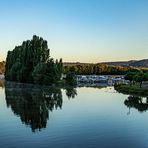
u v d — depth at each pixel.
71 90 88.00
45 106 47.62
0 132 28.41
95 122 33.66
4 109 43.72
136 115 39.19
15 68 126.44
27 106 47.47
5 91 78.56
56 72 105.38
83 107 46.97
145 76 82.75
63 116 37.62
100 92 81.50
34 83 111.75
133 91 77.94
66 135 27.08
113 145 23.81
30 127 30.70
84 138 26.00
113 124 32.59
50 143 24.38
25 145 23.86
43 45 113.44
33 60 113.62
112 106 48.94
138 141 25.08
